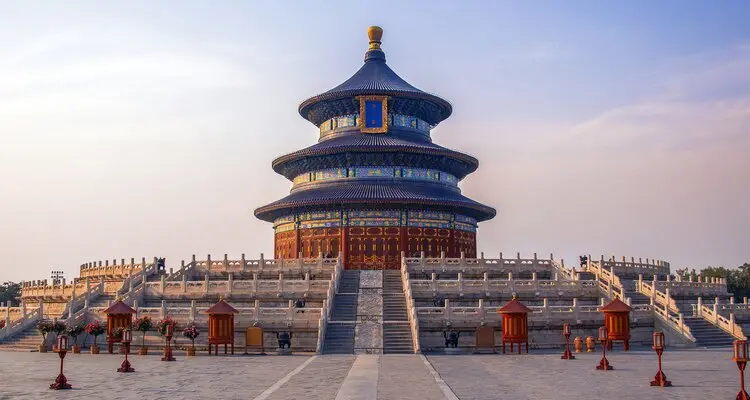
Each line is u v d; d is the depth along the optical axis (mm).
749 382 44688
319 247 117438
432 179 123750
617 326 71188
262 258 96750
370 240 115750
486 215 127812
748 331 84500
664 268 112000
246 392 41156
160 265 102312
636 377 47531
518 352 69625
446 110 135125
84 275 115250
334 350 69688
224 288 84750
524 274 96812
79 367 56438
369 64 136875
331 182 122688
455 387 42844
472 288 83125
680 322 76125
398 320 76688
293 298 83250
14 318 92625
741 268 173500
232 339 68812
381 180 120938
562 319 75562
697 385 43281
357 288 87938
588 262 100375
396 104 128500
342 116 130000
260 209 121938
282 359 62750
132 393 41188
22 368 55750
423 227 117062
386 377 48031
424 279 91688
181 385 44594
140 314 76438
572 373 50250
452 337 71250
